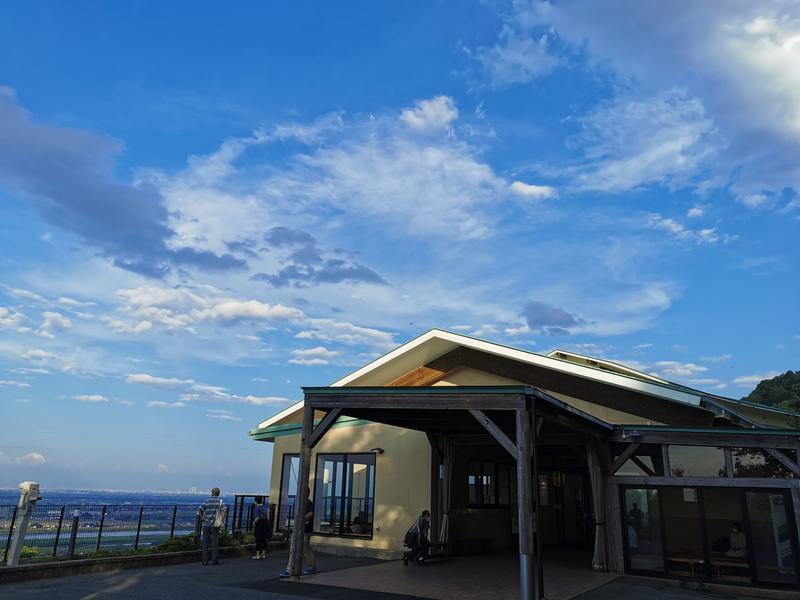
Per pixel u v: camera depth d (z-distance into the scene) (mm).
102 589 9445
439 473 15602
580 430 12078
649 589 11141
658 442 12875
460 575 11992
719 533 12008
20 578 9914
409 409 10625
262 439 20047
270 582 10688
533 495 9570
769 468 12125
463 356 17141
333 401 11367
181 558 13195
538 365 15211
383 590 10156
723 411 12672
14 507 10734
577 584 11336
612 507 13234
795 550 11211
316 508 17250
